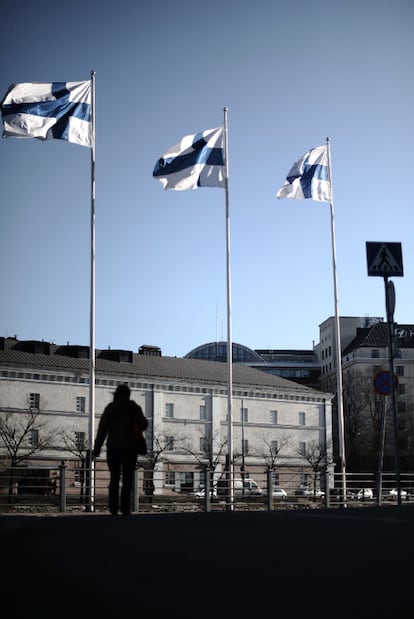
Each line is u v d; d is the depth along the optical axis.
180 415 99.12
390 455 133.62
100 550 8.59
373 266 22.05
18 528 10.97
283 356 180.62
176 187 42.03
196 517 12.97
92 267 39.75
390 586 6.37
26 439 88.81
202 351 172.12
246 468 102.06
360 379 143.75
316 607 5.70
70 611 5.63
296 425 107.38
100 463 89.50
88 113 40.16
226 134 42.88
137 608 5.72
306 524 11.11
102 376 93.75
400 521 11.44
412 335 150.25
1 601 5.97
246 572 7.10
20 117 38.75
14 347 93.25
